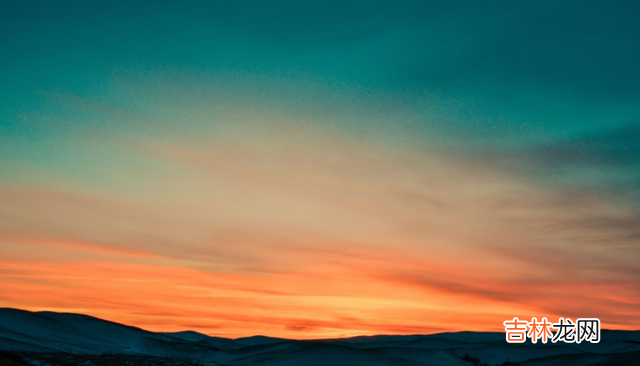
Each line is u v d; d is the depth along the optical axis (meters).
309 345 118.56
